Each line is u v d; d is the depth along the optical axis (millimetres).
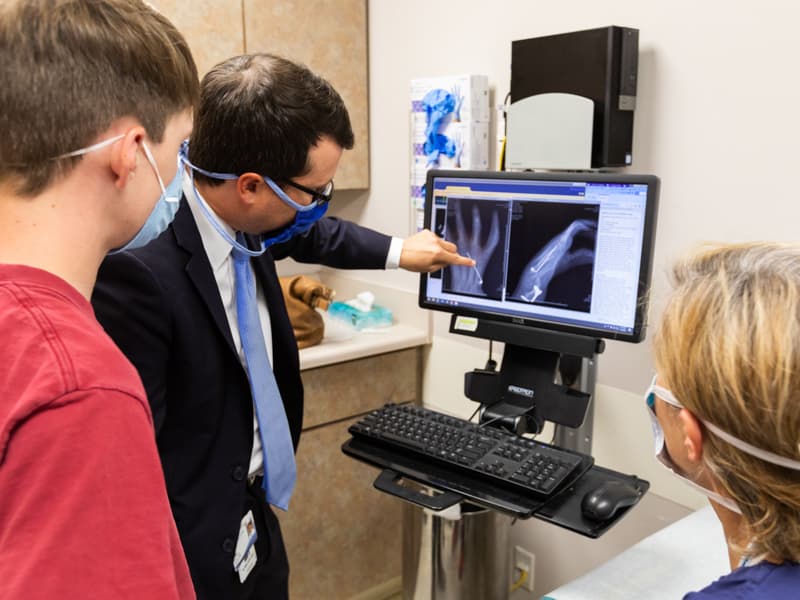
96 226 616
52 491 500
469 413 2113
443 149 1922
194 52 1924
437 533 1688
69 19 575
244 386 1224
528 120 1587
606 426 1688
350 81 2230
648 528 1652
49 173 577
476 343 2041
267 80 1069
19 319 537
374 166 2318
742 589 580
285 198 1126
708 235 1448
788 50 1277
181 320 1107
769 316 545
